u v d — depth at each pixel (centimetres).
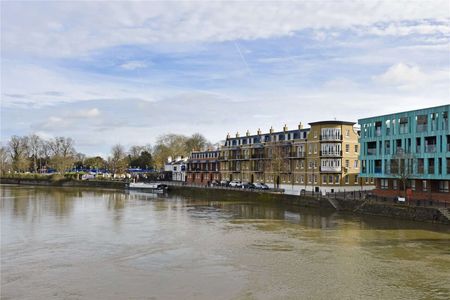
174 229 4875
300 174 9000
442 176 5694
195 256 3525
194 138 18600
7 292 2608
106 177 17025
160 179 15600
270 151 9988
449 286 2694
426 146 6016
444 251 3619
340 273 2988
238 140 11600
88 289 2662
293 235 4428
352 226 4978
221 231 4712
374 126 7038
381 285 2720
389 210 5697
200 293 2584
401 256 3456
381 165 6856
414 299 2462
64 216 6075
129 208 7256
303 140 8956
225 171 12012
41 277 2919
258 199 8288
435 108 5878
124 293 2588
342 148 8394
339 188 8338
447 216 4912
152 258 3459
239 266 3197
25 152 18688
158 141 18275
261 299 2478
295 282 2792
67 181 15262
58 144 19362
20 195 10044
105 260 3394
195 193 10244
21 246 3909
